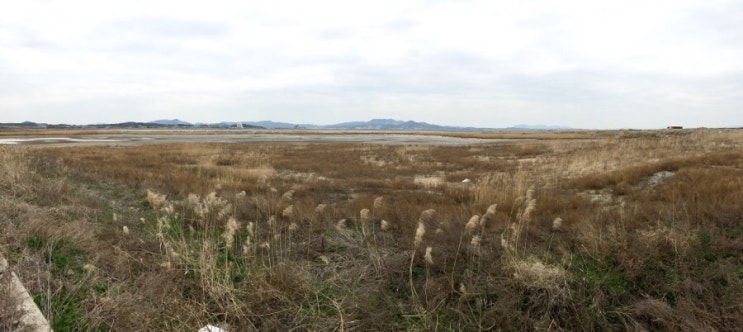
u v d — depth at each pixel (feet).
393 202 32.83
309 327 13.99
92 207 28.17
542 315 14.38
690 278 14.88
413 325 14.21
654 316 13.60
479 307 14.84
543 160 72.18
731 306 13.43
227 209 23.07
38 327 11.69
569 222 23.04
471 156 89.76
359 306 15.06
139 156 79.41
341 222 20.61
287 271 16.93
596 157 66.80
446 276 16.49
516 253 17.15
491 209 17.35
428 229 21.91
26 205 23.54
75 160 62.75
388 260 18.28
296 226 22.35
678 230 18.20
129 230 22.06
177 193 36.45
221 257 19.29
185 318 13.78
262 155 88.74
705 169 38.09
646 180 38.45
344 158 85.20
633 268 15.75
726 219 19.26
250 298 15.24
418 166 69.51
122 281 15.61
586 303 14.70
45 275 14.69
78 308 13.32
